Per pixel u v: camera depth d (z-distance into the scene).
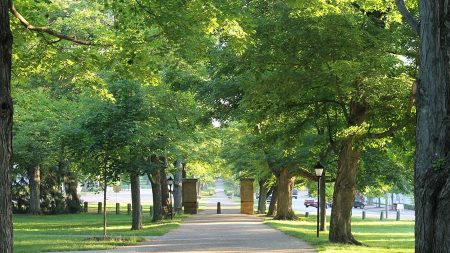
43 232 28.89
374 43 20.20
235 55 21.66
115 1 17.00
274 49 20.89
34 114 37.69
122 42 18.23
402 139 24.19
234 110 31.02
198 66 31.28
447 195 9.31
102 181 25.98
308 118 25.95
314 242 23.20
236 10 16.75
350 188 24.33
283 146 28.11
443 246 9.30
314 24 19.92
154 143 28.69
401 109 21.83
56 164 52.56
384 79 20.28
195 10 16.20
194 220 42.69
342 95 22.23
